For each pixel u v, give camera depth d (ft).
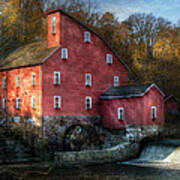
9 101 106.52
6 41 149.59
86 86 104.37
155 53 165.68
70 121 98.17
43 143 84.48
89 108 104.68
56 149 87.51
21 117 99.45
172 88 155.94
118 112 100.68
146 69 161.48
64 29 98.68
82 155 71.77
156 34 169.68
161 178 57.21
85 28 105.50
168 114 136.87
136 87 99.50
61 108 96.22
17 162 70.38
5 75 109.40
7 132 89.97
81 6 162.81
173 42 165.89
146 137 90.07
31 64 94.99
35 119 93.09
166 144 78.18
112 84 113.60
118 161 76.79
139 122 92.43
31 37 159.12
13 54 117.29
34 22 163.63
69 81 99.35
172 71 155.74
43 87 92.32
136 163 73.41
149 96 95.04
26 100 98.02
